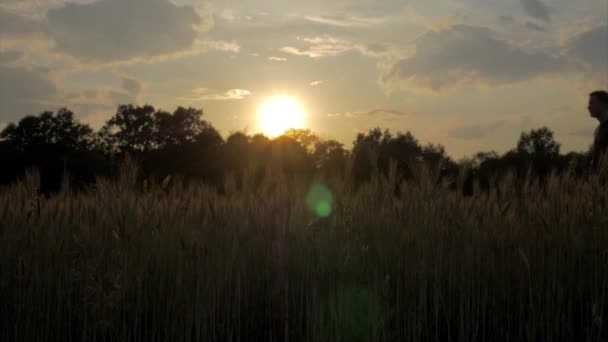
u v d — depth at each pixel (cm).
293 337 619
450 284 642
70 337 588
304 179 666
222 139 7250
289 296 646
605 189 650
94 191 639
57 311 594
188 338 600
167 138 7688
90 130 6762
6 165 5812
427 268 643
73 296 623
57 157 5634
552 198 664
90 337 594
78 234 585
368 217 653
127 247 573
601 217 630
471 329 624
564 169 714
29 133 6153
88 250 571
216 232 621
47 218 600
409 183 688
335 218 641
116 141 7750
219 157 4672
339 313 606
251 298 646
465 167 677
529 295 631
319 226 638
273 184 679
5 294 584
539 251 641
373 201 664
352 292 615
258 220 646
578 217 645
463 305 650
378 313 606
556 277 639
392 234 643
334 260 628
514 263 642
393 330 623
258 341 619
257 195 677
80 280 580
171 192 648
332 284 620
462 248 647
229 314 620
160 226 609
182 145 7325
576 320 641
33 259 588
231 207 663
